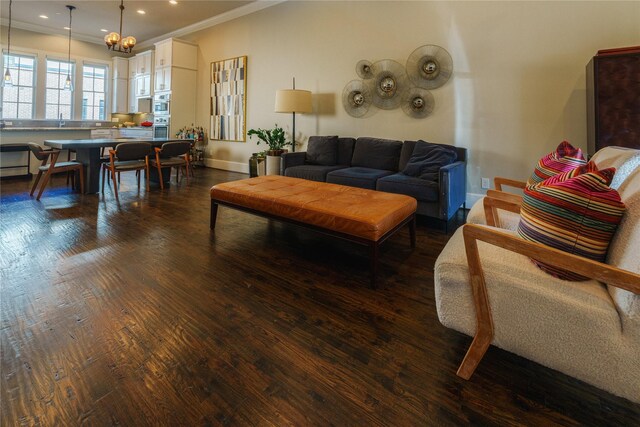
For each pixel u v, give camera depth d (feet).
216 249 8.24
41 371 4.05
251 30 18.95
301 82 16.97
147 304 5.65
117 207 11.80
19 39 22.17
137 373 4.09
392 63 13.79
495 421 3.53
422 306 5.82
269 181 10.05
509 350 3.83
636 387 3.13
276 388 3.93
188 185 16.21
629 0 9.41
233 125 20.75
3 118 22.02
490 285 3.82
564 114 10.61
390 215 6.86
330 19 15.51
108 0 18.20
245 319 5.32
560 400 3.83
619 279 2.98
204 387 3.91
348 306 5.78
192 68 22.45
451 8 12.22
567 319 3.40
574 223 3.51
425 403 3.76
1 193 13.16
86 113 25.75
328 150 14.61
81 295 5.86
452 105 12.56
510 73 11.35
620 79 8.41
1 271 6.65
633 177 3.91
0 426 3.31
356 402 3.76
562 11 10.33
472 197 12.52
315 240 9.10
